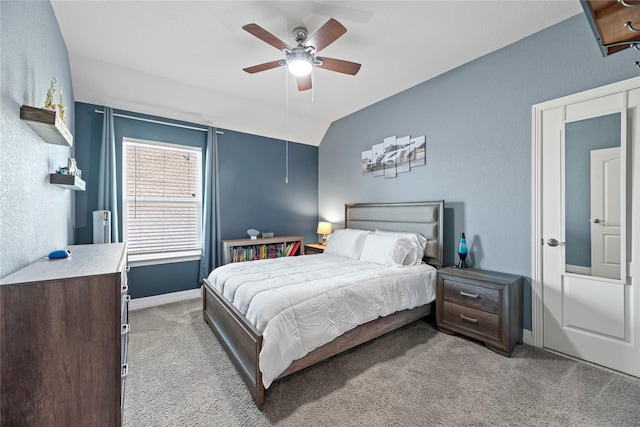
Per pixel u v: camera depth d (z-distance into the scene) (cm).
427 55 269
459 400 169
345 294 212
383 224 366
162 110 349
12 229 112
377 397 172
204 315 285
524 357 219
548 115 231
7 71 108
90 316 108
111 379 111
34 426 101
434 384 185
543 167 234
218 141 405
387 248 295
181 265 368
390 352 227
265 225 451
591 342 210
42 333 102
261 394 162
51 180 170
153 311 322
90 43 243
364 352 227
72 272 114
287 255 441
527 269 244
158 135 357
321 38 197
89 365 108
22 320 99
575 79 216
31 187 134
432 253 305
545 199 233
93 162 314
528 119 242
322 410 161
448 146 302
